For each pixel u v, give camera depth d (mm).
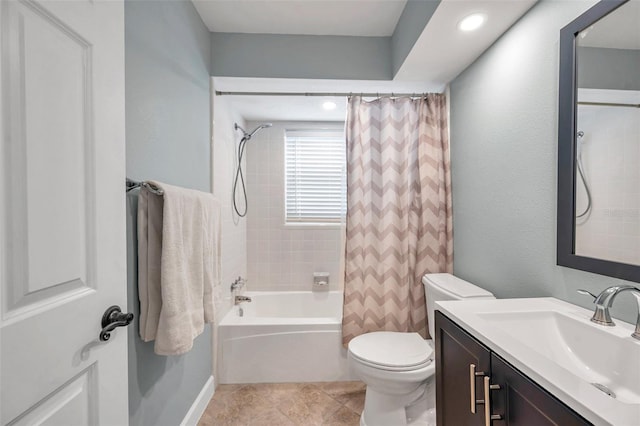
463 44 1518
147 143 1181
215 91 2018
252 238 2887
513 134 1357
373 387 1508
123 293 790
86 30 671
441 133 2023
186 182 1558
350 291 2020
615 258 898
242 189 2734
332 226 2908
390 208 2027
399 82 1987
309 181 2945
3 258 501
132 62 1083
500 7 1238
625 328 844
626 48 868
